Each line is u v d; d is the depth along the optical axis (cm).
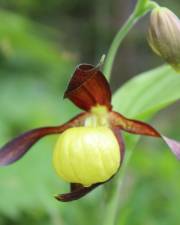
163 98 45
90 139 40
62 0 148
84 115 43
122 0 155
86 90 42
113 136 41
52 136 56
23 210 51
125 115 45
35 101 65
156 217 56
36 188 52
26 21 64
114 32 154
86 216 54
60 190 53
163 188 60
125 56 163
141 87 45
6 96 64
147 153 67
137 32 152
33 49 65
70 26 153
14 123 61
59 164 40
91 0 154
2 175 52
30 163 53
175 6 131
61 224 51
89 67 38
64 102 67
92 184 40
